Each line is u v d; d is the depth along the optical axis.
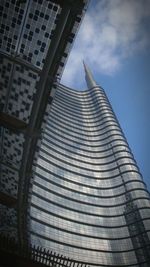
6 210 16.95
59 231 43.38
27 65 13.02
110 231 48.38
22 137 14.41
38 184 47.31
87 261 41.34
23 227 17.14
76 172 57.28
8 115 13.91
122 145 64.19
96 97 84.00
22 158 14.88
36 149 14.74
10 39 12.77
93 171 60.00
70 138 65.38
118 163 59.84
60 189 51.00
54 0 11.98
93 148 66.75
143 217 46.41
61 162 56.75
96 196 54.53
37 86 13.29
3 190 15.88
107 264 42.31
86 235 45.88
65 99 79.88
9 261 7.47
